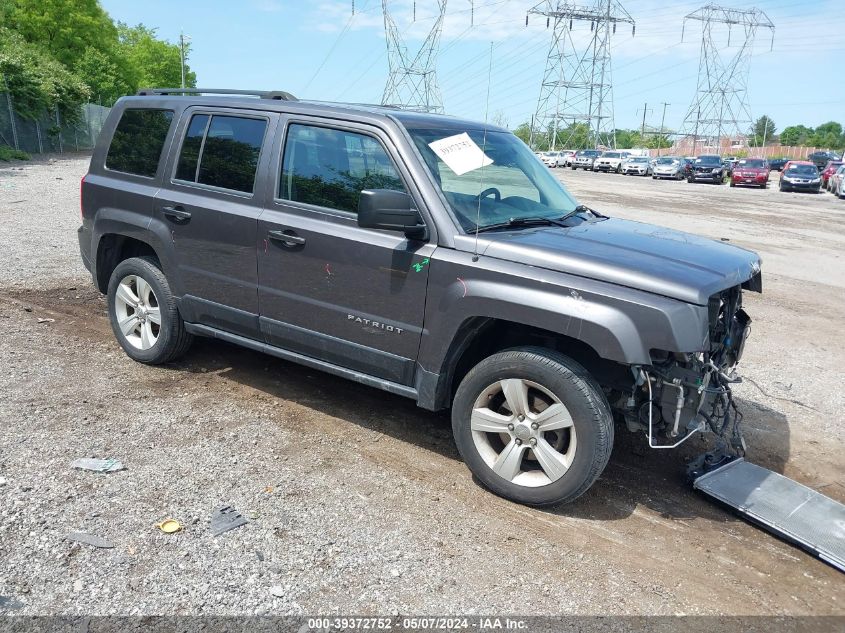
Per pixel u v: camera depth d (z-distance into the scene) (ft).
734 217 66.44
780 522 12.09
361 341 13.79
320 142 14.37
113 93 166.20
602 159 174.81
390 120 13.67
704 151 317.22
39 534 10.50
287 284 14.55
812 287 34.24
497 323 13.30
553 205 15.21
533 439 12.17
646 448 15.31
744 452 14.44
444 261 12.51
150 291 17.28
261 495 12.11
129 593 9.42
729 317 13.65
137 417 14.84
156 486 12.14
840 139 417.69
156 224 16.56
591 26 249.14
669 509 12.75
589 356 12.55
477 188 13.76
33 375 16.65
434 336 12.74
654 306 10.96
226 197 15.47
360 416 15.76
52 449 13.12
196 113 16.42
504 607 9.71
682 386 11.64
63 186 58.80
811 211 77.87
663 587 10.44
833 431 17.01
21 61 102.22
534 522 11.98
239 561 10.26
